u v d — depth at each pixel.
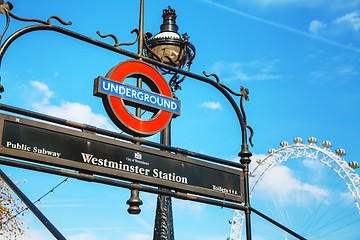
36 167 5.93
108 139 6.61
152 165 6.95
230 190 7.73
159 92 7.60
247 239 7.77
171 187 7.04
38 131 6.08
